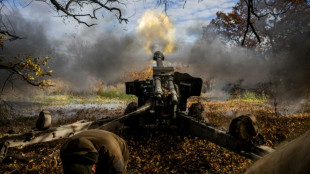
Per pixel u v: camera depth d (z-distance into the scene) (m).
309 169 0.32
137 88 7.32
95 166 1.75
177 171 4.97
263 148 3.05
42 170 4.76
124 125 6.52
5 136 3.71
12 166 4.88
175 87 6.69
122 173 1.80
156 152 5.86
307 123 7.73
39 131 4.11
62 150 1.64
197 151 5.84
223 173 4.82
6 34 5.76
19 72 5.27
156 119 6.32
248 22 5.01
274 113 11.34
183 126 6.16
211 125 4.69
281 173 0.37
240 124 3.17
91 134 1.83
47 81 5.50
